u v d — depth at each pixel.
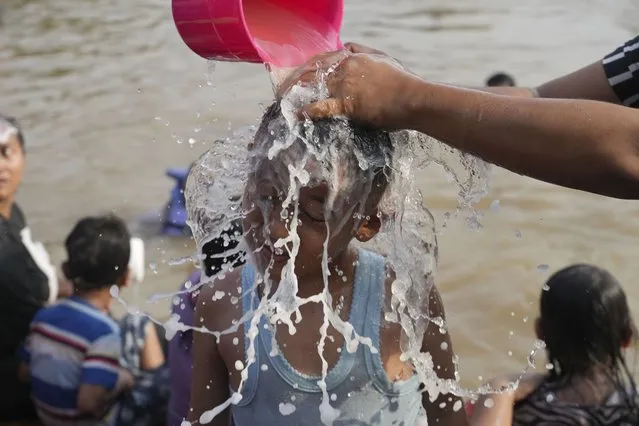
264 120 1.69
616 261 4.60
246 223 1.72
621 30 9.65
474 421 2.59
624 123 1.42
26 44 9.73
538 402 2.64
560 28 9.81
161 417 3.31
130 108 7.31
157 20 10.78
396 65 1.58
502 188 5.48
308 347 1.75
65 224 5.28
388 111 1.52
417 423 1.82
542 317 2.71
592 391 2.62
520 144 1.45
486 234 4.83
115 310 4.24
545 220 5.07
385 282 1.79
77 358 3.37
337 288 1.77
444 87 1.50
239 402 1.79
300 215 1.64
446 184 4.83
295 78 1.60
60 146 6.55
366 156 1.61
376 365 1.73
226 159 1.87
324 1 1.80
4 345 3.67
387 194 1.71
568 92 2.02
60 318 3.41
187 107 7.16
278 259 1.70
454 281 4.35
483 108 1.47
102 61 8.93
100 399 3.33
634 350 3.34
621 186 1.46
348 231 1.68
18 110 7.41
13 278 3.62
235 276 1.90
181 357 2.88
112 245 3.41
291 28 1.76
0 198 3.70
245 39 1.59
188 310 2.83
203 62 8.62
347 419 1.74
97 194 5.72
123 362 3.38
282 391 1.75
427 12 10.96
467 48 8.98
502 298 4.20
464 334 3.93
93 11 11.38
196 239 1.94
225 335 1.85
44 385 3.40
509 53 8.71
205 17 1.62
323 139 1.57
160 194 5.68
